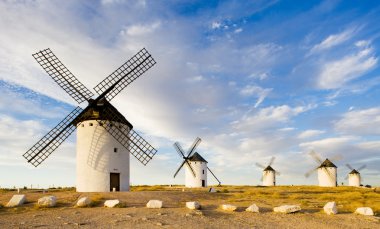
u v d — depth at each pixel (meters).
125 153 28.41
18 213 16.36
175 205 20.17
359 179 75.38
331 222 16.50
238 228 14.11
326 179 68.31
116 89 29.16
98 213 16.28
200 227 13.72
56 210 17.30
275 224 15.51
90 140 27.36
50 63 28.19
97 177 26.92
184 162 62.34
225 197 27.30
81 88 28.44
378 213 19.78
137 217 15.23
